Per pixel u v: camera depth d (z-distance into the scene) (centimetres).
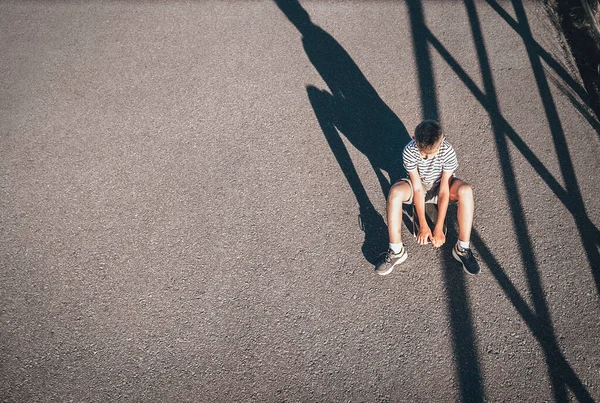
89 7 657
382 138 500
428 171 388
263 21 619
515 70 543
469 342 377
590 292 394
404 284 409
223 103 540
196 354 384
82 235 453
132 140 516
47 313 409
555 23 584
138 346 390
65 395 370
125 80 570
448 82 539
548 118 501
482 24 590
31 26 639
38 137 525
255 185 475
